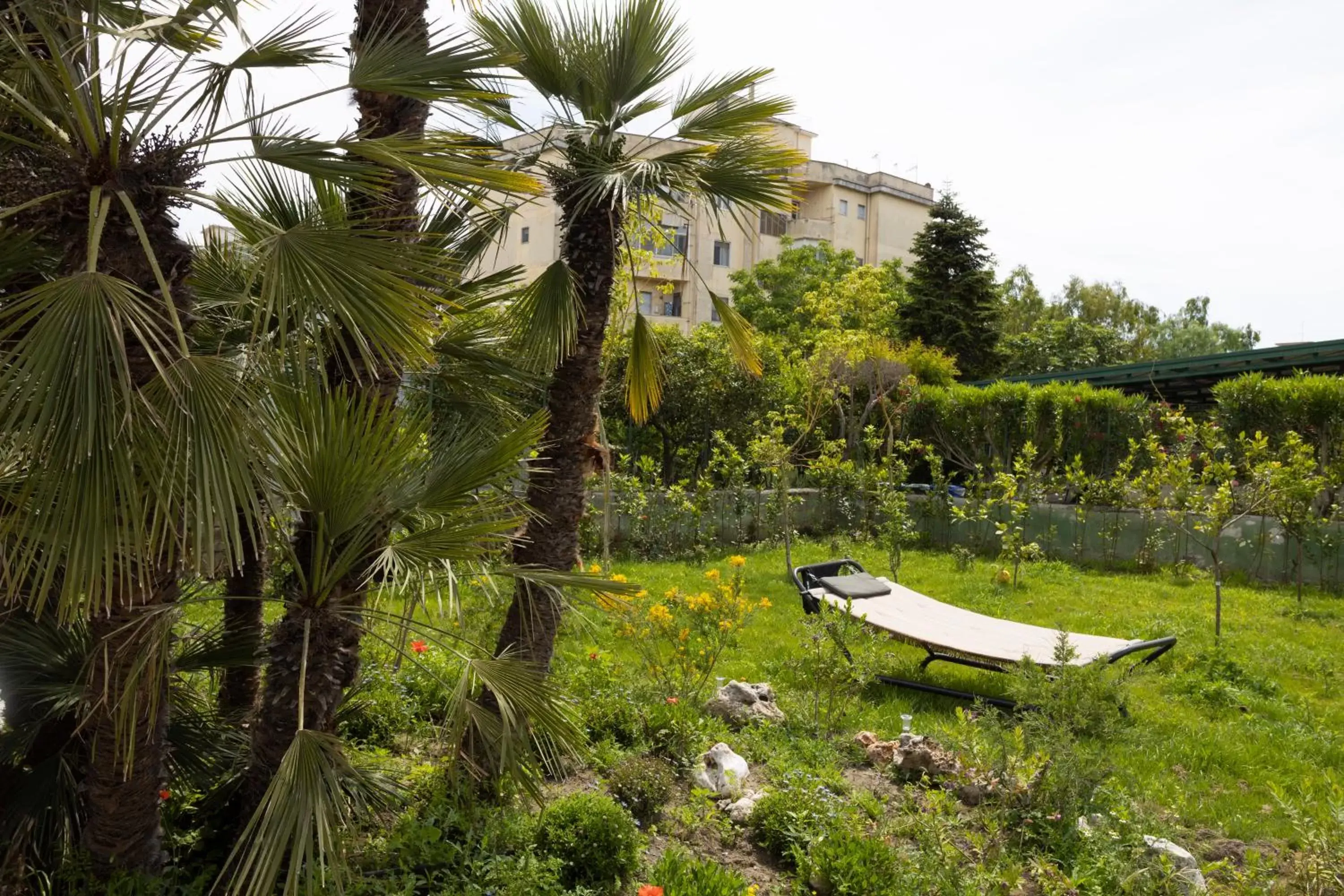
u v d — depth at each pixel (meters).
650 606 7.30
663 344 15.01
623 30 4.41
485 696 4.09
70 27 2.65
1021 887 3.77
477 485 3.37
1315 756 5.58
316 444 2.87
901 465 14.30
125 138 2.55
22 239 2.64
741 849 4.10
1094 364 36.06
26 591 3.11
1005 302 42.50
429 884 3.26
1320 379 12.26
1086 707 4.54
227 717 3.95
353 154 2.88
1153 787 4.93
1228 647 8.03
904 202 41.66
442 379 4.04
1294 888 3.56
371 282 2.62
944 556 13.13
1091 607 9.88
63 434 2.07
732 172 4.67
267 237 2.83
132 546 2.43
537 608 4.34
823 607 5.93
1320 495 11.87
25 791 3.07
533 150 4.48
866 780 4.94
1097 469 14.89
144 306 2.31
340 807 2.65
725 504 13.25
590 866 3.56
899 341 23.73
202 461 2.23
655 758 4.87
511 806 3.88
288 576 3.44
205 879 3.02
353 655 3.41
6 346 2.40
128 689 2.62
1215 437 12.44
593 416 4.55
